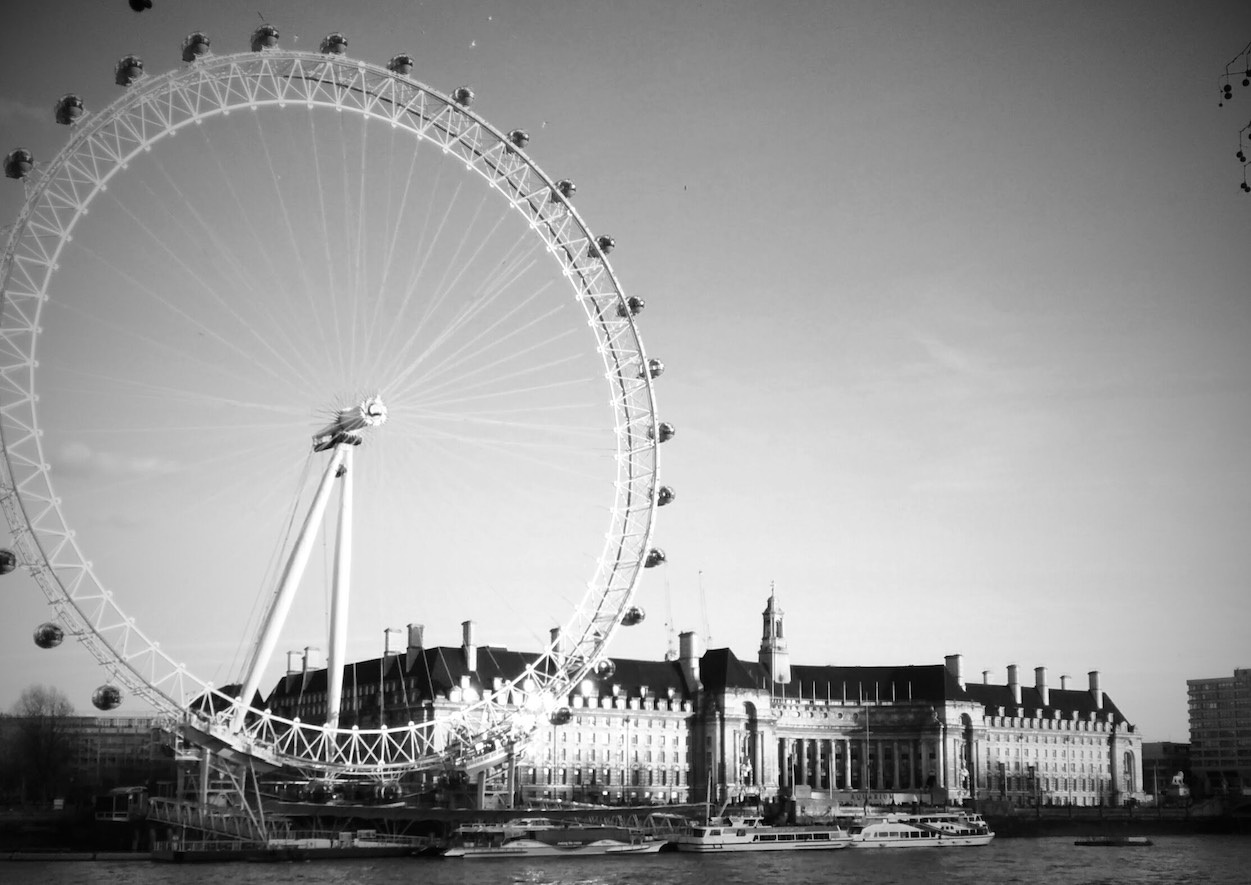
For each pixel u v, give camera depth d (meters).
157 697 139.00
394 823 181.50
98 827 179.12
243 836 162.00
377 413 147.25
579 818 196.12
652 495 161.50
